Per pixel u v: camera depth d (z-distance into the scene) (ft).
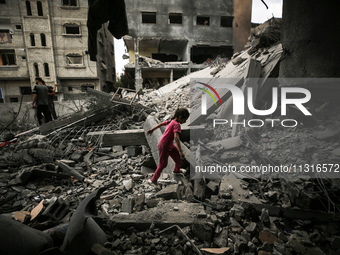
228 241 6.18
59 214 7.93
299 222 7.17
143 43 66.18
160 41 64.28
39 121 21.06
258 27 25.82
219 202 7.77
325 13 12.85
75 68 68.13
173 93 29.40
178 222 6.70
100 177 11.32
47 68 67.36
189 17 63.31
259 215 7.63
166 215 7.01
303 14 13.98
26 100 66.90
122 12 13.85
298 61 14.65
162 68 59.98
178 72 66.13
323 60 13.39
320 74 13.60
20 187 10.10
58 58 66.95
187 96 24.91
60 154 14.39
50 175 11.02
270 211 7.54
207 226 6.23
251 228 6.44
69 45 66.90
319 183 7.76
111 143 15.61
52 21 65.21
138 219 6.90
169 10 62.08
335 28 12.62
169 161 11.43
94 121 20.76
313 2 13.29
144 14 61.87
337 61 12.91
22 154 13.47
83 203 5.30
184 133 14.06
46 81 66.95
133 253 5.86
